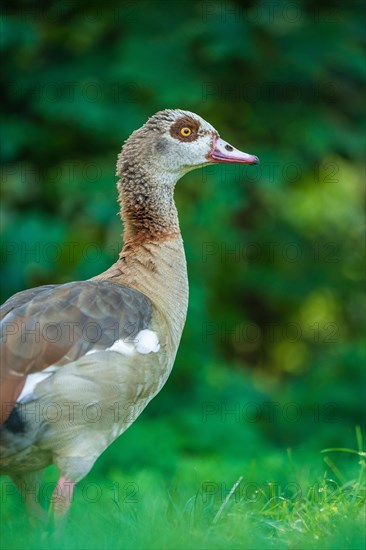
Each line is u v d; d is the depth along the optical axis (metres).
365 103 15.85
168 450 13.44
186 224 14.87
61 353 6.74
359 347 16.44
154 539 6.47
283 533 6.70
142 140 8.41
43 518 7.33
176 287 8.02
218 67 14.45
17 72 14.40
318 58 14.51
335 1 14.87
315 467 10.57
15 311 6.97
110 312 7.11
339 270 17.91
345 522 6.57
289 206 17.92
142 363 7.12
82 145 15.09
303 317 18.84
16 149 14.62
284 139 15.33
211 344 15.65
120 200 8.44
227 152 8.74
